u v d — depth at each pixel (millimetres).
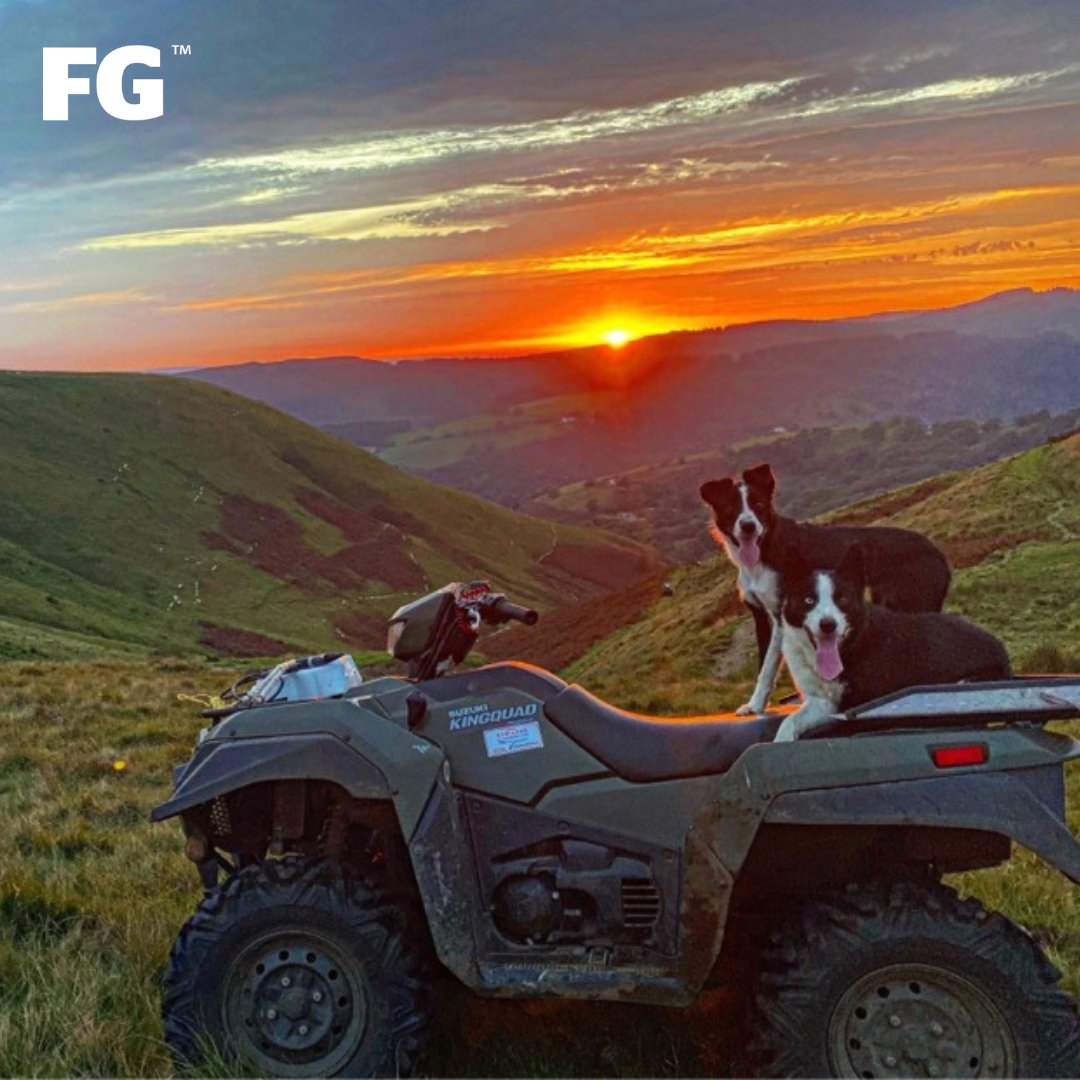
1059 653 20656
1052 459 59906
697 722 4363
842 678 4320
